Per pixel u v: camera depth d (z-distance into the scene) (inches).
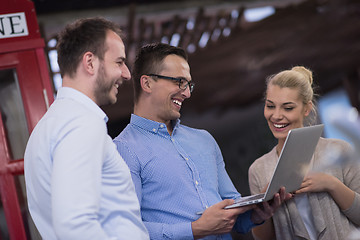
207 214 89.0
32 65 133.0
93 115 71.2
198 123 644.7
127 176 74.9
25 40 132.6
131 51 316.5
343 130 73.4
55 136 68.6
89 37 75.4
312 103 110.8
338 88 548.1
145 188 92.7
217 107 609.3
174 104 97.2
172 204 92.2
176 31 313.6
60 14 255.6
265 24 360.2
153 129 96.0
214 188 98.1
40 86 133.0
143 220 92.9
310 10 352.5
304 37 400.5
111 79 76.6
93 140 68.0
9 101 132.4
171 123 101.8
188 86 97.7
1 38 131.2
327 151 105.0
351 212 102.3
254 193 113.6
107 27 77.4
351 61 490.9
